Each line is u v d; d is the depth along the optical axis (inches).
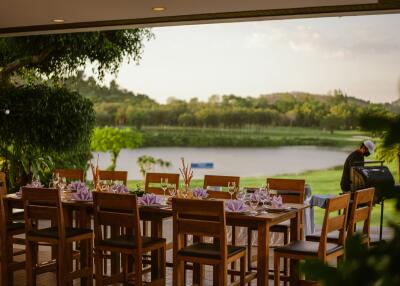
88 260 224.5
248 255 231.6
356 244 22.2
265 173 617.6
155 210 200.7
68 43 376.5
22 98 374.6
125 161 597.9
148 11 249.3
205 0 226.2
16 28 292.2
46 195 201.6
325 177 592.7
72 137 388.2
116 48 396.2
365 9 230.8
